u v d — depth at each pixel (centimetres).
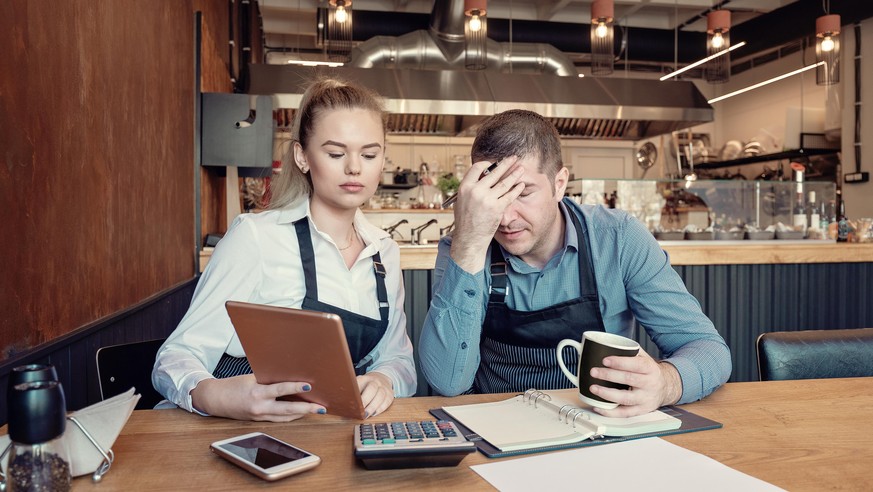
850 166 726
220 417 99
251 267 130
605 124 637
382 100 136
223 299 128
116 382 135
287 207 136
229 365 131
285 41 903
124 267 195
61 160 143
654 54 757
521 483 74
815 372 136
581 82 601
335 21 526
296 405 93
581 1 755
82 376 150
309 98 130
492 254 144
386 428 84
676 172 741
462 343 120
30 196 126
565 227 143
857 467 79
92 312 164
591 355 99
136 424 95
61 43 143
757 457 82
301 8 709
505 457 83
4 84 114
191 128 321
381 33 681
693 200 415
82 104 157
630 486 73
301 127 130
